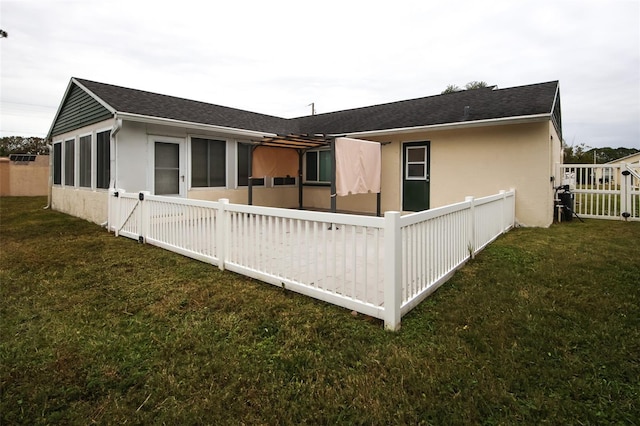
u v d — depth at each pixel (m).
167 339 2.73
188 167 8.79
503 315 3.08
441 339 2.68
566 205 9.04
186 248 5.31
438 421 1.83
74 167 9.95
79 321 3.08
